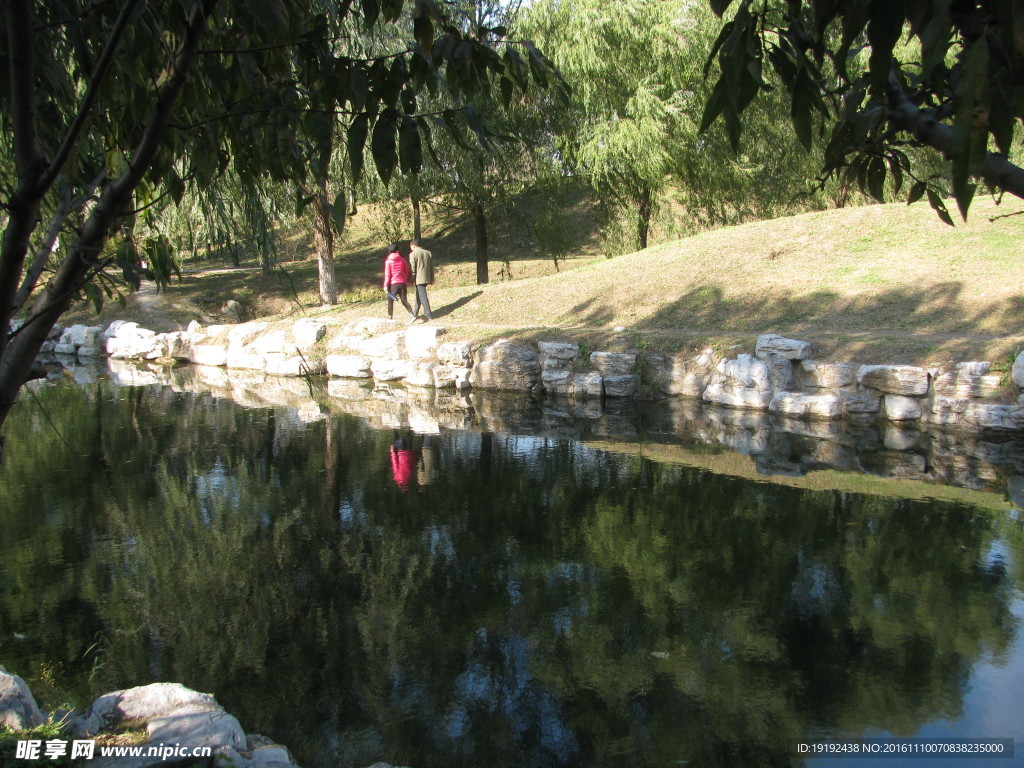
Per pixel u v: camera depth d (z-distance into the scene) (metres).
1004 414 10.98
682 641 5.46
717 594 6.19
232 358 19.77
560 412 13.59
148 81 2.45
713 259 18.30
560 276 19.91
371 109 2.13
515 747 4.27
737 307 16.05
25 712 3.76
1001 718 4.35
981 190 15.27
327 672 5.14
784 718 4.43
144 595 6.41
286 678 5.06
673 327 16.00
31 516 8.51
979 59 1.23
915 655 5.11
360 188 17.80
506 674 5.09
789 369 13.08
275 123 2.22
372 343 17.73
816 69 1.78
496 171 21.38
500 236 33.03
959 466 9.52
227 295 25.05
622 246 23.91
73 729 3.80
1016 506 7.95
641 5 19.28
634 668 5.11
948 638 5.31
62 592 6.48
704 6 19.28
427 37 2.05
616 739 4.33
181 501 8.96
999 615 5.61
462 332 17.19
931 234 17.03
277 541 7.62
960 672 4.88
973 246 15.96
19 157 1.58
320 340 18.75
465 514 8.30
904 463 9.75
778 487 8.85
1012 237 15.91
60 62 2.52
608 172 21.08
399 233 25.62
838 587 6.20
